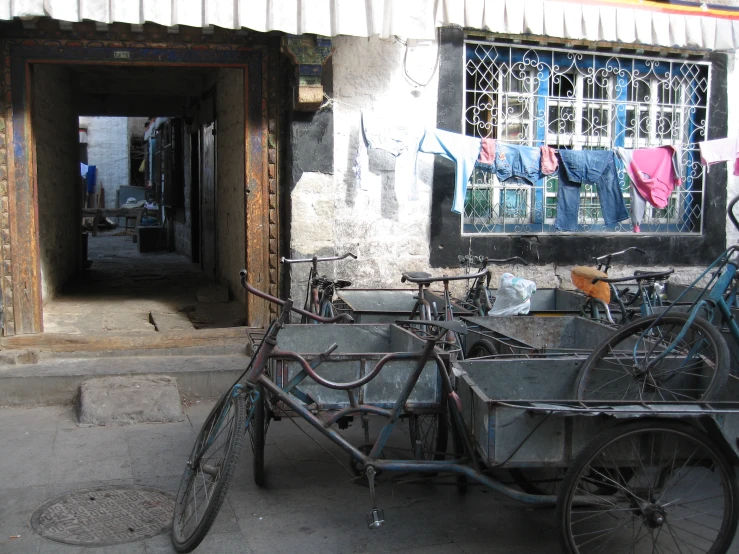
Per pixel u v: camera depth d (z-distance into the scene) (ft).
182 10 18.24
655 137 25.59
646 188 22.65
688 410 10.12
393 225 23.26
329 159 21.61
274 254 22.02
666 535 12.23
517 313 18.86
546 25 21.61
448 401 12.34
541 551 11.67
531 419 10.55
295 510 12.92
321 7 18.92
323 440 16.44
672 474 11.14
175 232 48.39
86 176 74.49
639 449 10.62
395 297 21.02
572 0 21.80
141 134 80.12
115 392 17.57
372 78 22.53
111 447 15.58
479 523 12.63
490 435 10.53
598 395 13.28
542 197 24.75
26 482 13.73
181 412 17.53
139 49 20.48
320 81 20.53
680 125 25.84
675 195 26.05
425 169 23.36
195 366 19.40
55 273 28.48
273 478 14.29
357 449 12.14
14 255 20.17
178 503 12.00
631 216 23.15
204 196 36.45
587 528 12.38
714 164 25.91
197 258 40.86
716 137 25.95
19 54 19.72
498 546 11.82
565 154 22.24
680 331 12.89
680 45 23.00
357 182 22.79
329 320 12.62
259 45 21.20
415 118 23.02
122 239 61.21
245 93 21.33
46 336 20.35
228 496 13.43
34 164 20.25
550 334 16.92
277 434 16.79
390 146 22.76
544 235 24.57
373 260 23.18
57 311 25.22
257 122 21.47
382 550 11.60
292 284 21.71
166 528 12.07
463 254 23.90
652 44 23.20
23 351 19.39
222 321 24.07
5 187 19.92
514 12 21.25
